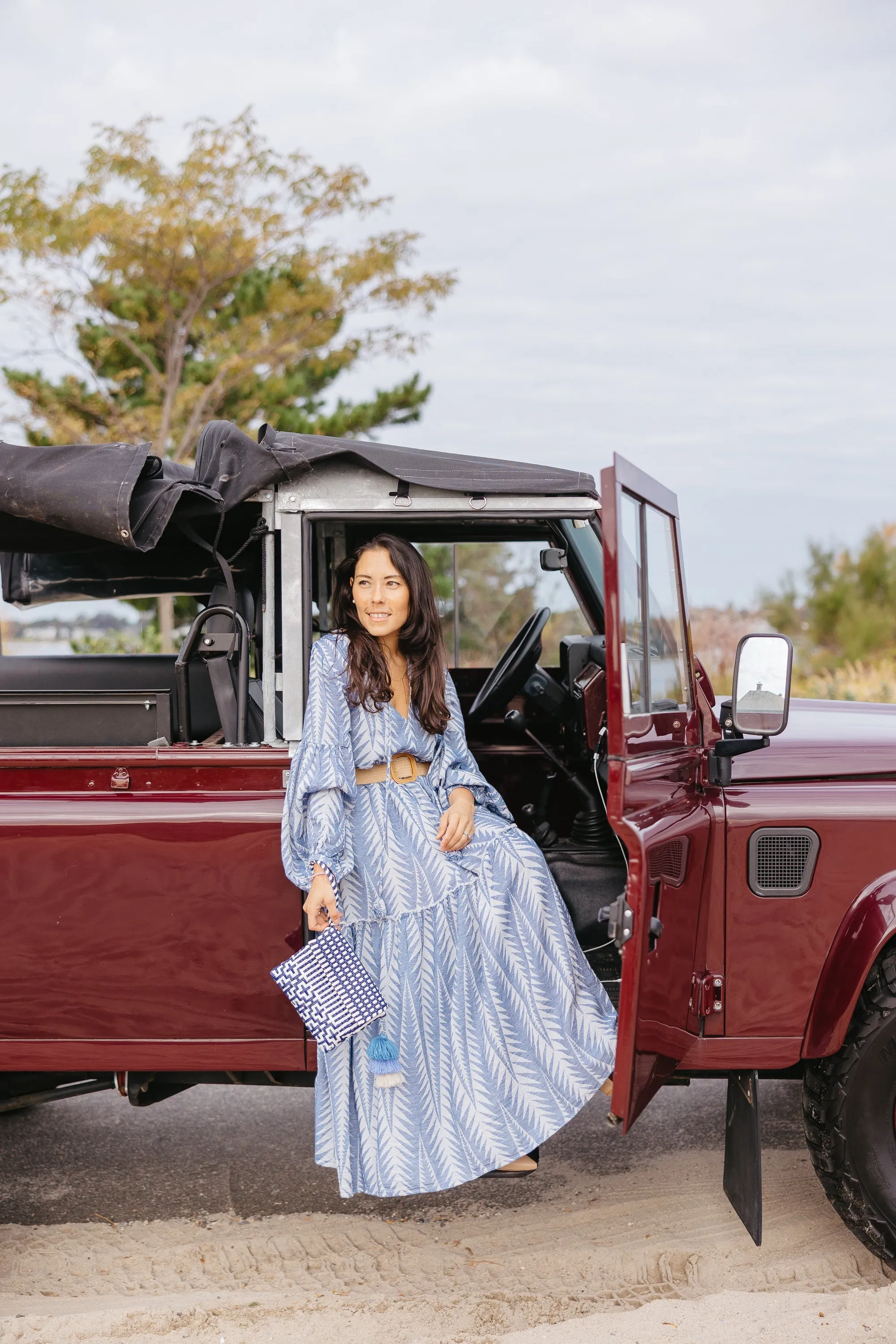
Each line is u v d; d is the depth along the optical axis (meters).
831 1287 2.75
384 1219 3.18
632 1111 2.36
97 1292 2.82
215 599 2.94
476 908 2.64
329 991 2.46
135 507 2.71
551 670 3.75
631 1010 2.27
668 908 2.51
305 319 11.95
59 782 2.78
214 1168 3.54
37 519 2.72
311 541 2.81
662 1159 3.51
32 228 10.76
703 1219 3.10
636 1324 2.53
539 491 2.81
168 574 3.78
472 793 2.78
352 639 2.68
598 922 3.08
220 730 3.19
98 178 11.01
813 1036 2.73
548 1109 2.60
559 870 3.11
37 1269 2.93
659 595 2.72
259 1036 2.77
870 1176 2.73
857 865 2.76
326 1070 2.61
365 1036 2.58
